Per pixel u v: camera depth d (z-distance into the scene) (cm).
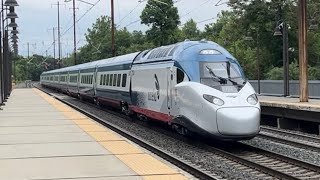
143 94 2142
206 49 1673
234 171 1241
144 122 2372
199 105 1534
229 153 1452
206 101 1508
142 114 2216
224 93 1522
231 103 1487
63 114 2445
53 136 1512
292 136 2044
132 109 2416
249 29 6003
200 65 1628
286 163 1363
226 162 1373
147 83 2073
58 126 1831
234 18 6200
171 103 1747
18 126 1834
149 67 2044
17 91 7312
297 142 1705
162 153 1400
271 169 1193
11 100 4162
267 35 5966
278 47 6025
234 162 1373
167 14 6431
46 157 1119
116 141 1390
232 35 6350
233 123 1450
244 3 6019
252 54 6397
